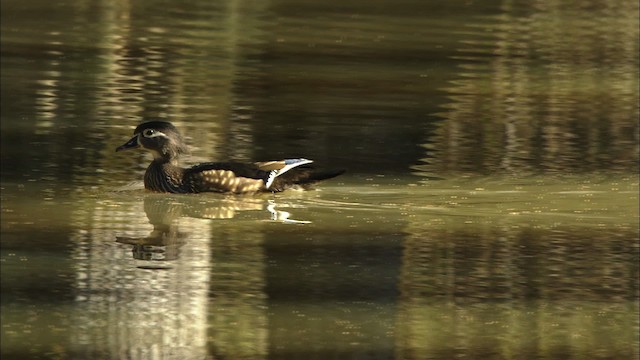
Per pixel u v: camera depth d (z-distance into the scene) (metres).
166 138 16.12
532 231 14.58
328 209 15.45
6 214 14.84
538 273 13.20
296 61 25.55
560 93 23.03
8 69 23.41
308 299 12.28
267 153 17.89
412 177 16.70
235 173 16.02
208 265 13.22
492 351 11.26
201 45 26.89
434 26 31.16
